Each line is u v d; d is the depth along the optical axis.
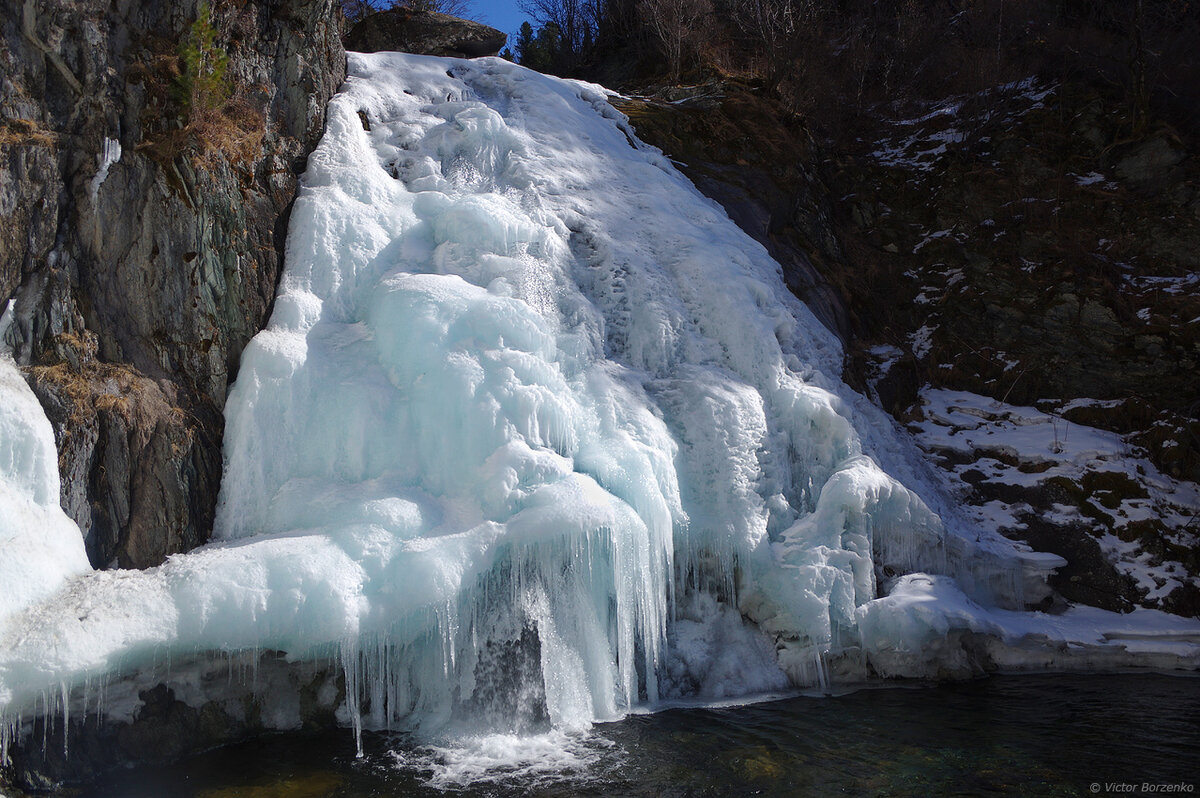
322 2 10.36
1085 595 10.17
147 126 8.11
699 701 8.18
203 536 7.65
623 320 10.12
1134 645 9.23
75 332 7.51
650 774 6.48
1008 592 9.97
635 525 7.90
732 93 15.16
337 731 7.29
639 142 13.45
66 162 7.70
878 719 7.64
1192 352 12.19
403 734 7.26
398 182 10.48
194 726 6.85
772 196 13.70
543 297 9.56
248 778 6.36
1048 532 10.59
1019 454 11.56
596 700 7.75
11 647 5.91
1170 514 10.62
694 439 9.20
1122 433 12.05
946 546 9.66
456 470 8.06
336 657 7.02
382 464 8.07
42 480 6.80
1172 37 16.05
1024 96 16.86
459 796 6.07
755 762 6.69
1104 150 15.04
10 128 7.43
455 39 14.89
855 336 13.34
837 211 15.45
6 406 6.77
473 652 7.45
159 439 7.54
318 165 9.87
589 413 8.87
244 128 9.17
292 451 8.00
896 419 12.50
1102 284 13.24
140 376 7.70
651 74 19.55
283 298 8.65
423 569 7.08
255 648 6.64
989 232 14.71
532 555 7.62
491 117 11.56
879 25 19.92
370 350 8.66
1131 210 14.12
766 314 10.77
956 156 15.93
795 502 9.65
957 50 18.03
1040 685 8.62
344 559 6.99
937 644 8.71
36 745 6.12
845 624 8.62
